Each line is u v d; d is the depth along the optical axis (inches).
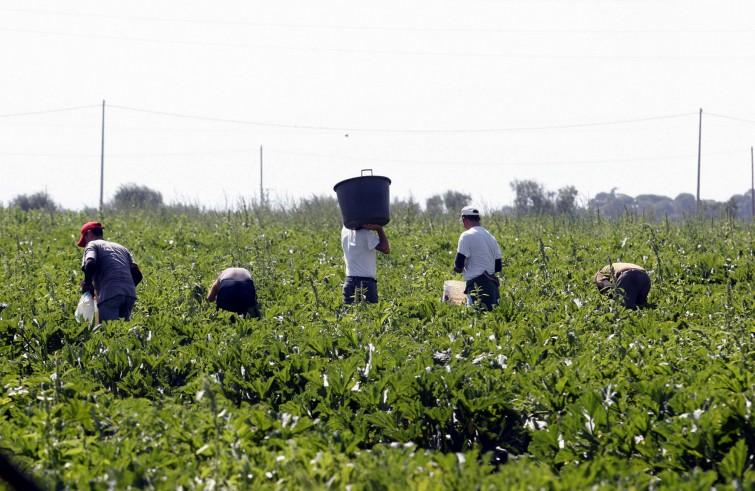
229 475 715.4
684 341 1221.7
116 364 1116.5
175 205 3358.8
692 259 2122.3
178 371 1120.8
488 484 640.4
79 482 681.0
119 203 3590.1
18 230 2620.6
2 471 699.4
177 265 2183.8
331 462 706.8
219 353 1120.2
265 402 1014.4
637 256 2197.3
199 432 795.4
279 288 1856.5
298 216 3093.0
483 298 1624.0
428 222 2928.2
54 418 867.4
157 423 826.2
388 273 2150.6
